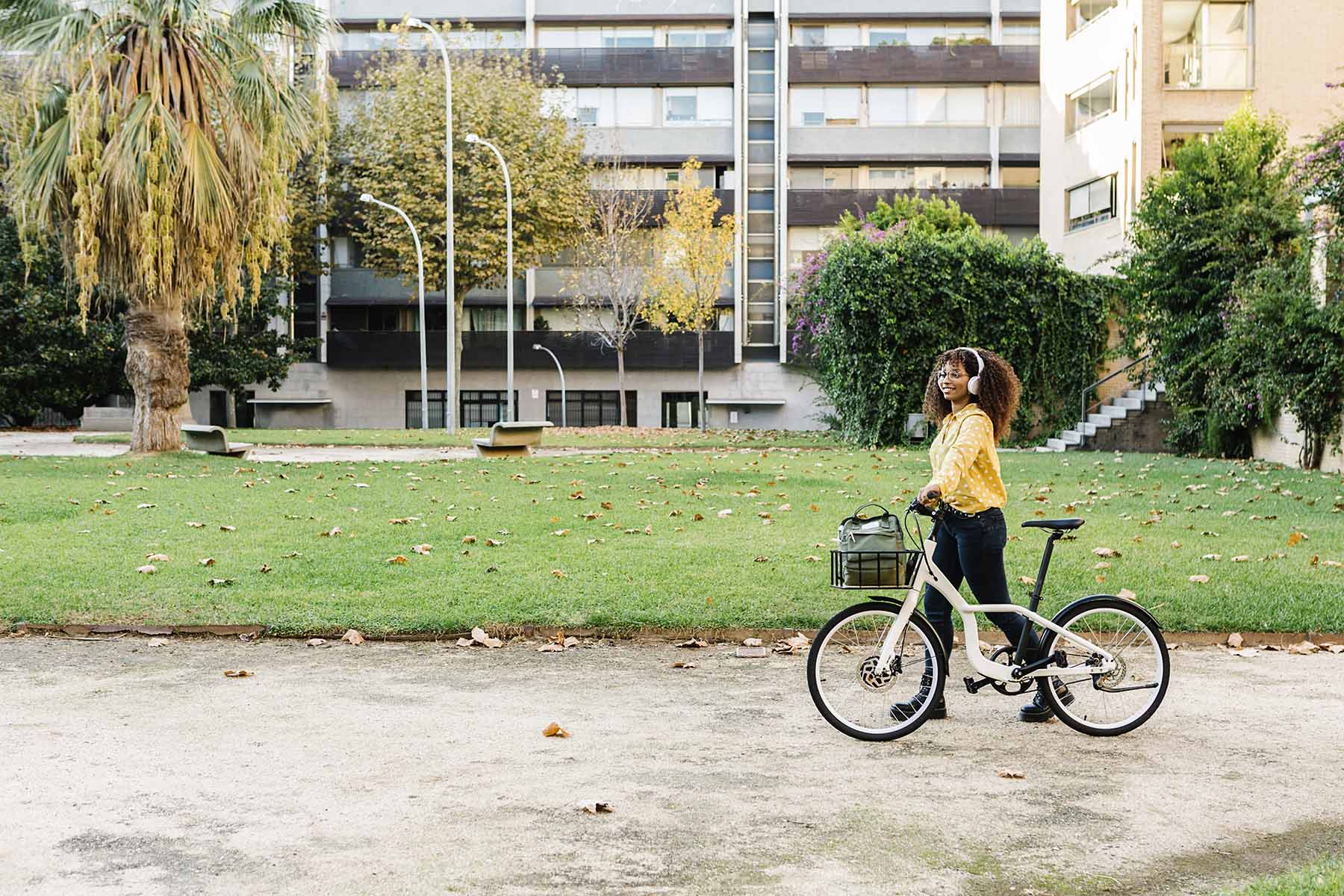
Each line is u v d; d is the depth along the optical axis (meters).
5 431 35.59
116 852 4.08
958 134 44.84
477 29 46.75
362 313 46.44
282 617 7.90
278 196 19.78
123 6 18.39
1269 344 20.06
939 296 26.78
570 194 40.88
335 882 3.83
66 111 18.59
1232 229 22.84
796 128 45.09
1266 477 17.64
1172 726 5.79
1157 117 29.64
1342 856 4.11
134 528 11.68
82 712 5.93
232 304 19.88
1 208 37.28
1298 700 6.27
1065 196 35.66
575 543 10.91
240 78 19.06
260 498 14.43
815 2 45.50
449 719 5.85
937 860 4.05
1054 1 36.53
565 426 45.72
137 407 20.70
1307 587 8.59
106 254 18.91
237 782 4.86
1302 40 29.47
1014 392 5.59
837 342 27.14
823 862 4.03
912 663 5.62
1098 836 4.30
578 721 5.84
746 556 10.10
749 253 45.62
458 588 8.72
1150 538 11.09
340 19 45.97
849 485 16.20
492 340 45.44
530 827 4.34
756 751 5.34
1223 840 4.27
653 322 41.47
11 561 9.62
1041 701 5.79
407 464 19.91
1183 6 29.56
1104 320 27.27
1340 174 19.03
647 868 3.96
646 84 45.53
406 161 39.94
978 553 5.53
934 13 45.41
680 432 35.12
